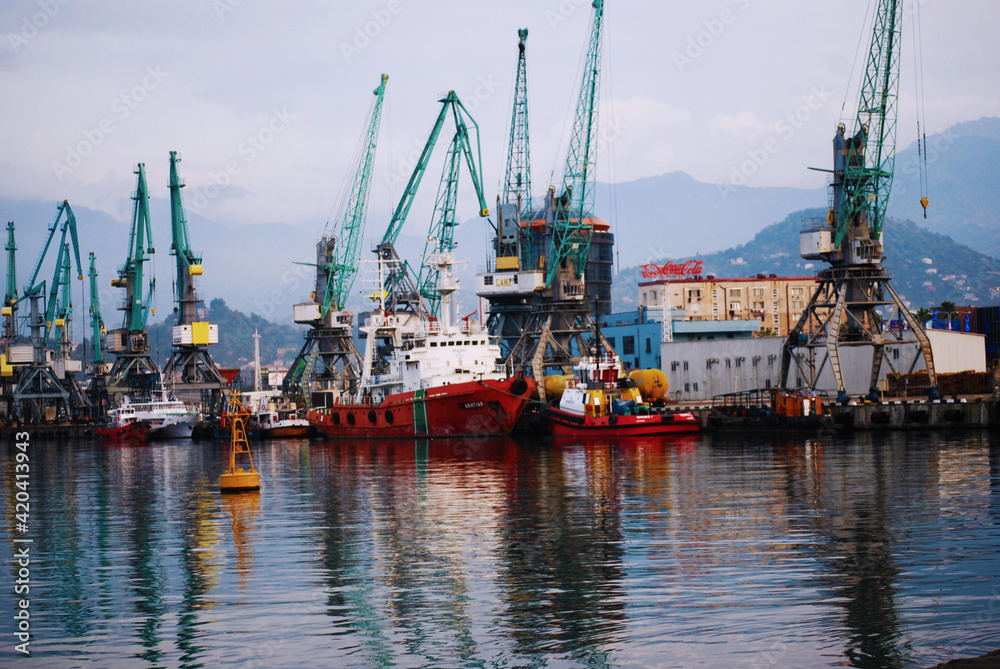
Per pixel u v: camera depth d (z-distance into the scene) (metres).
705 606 36.16
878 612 34.81
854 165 117.50
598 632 33.75
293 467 95.62
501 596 38.59
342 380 192.88
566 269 154.88
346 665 31.56
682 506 57.97
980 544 44.53
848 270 118.75
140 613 37.84
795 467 74.25
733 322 169.62
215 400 192.88
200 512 63.91
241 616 37.03
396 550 47.97
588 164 151.62
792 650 31.38
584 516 56.00
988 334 181.38
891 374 124.12
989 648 31.00
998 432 96.25
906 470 69.44
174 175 193.12
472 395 121.12
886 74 115.56
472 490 69.88
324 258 192.00
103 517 63.31
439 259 129.62
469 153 178.00
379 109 189.88
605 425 114.81
